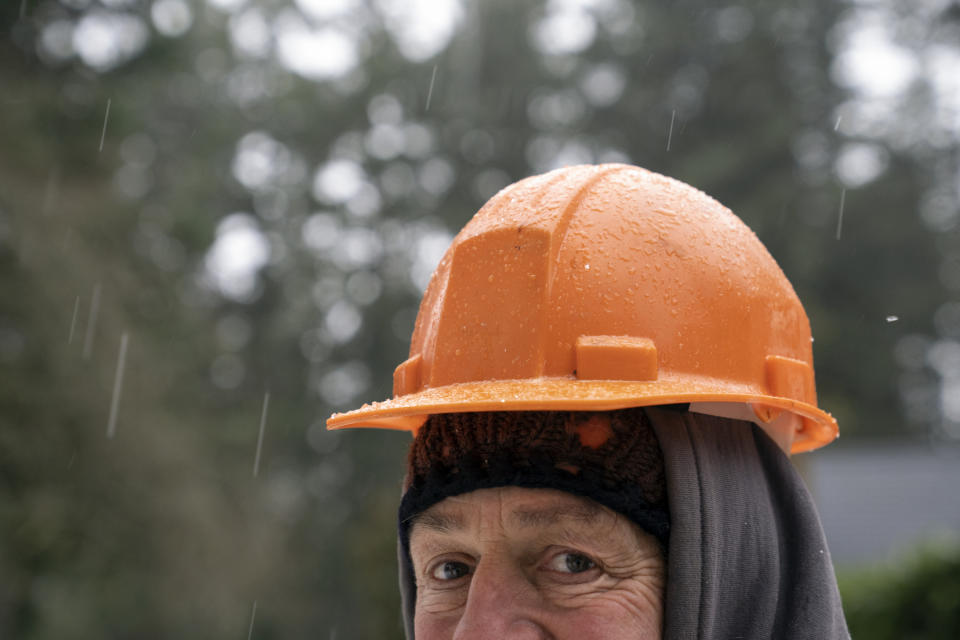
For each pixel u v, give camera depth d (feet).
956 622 24.34
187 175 91.81
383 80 135.85
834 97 118.11
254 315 123.03
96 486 45.27
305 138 135.13
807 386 5.95
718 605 5.22
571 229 5.62
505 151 130.00
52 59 49.65
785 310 5.95
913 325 111.24
